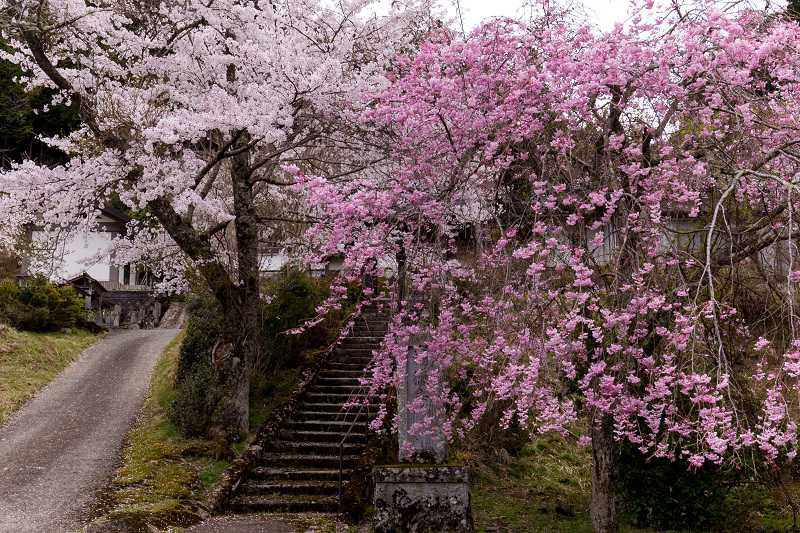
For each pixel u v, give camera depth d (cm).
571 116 585
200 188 1255
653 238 543
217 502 817
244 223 1053
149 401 1277
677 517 783
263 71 888
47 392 1321
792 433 443
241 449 985
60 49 1011
